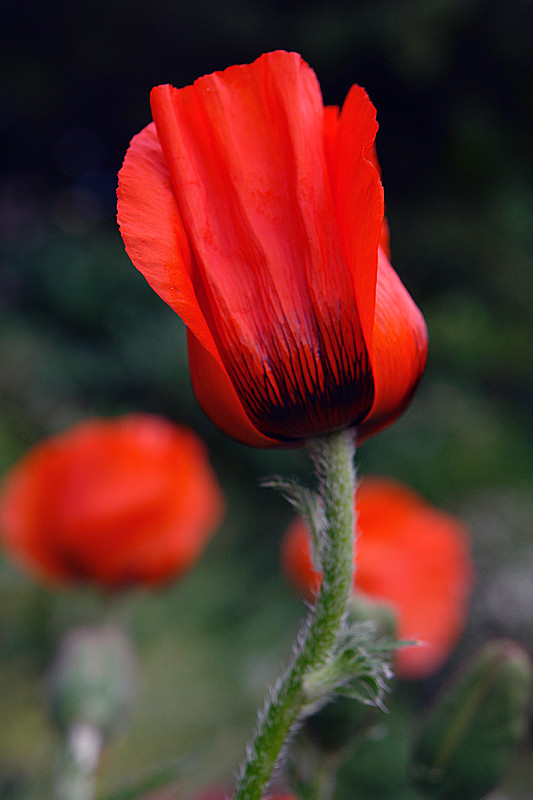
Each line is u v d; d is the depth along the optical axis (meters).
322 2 5.27
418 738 0.51
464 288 5.04
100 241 4.29
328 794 0.51
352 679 0.44
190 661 1.49
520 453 3.81
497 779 0.51
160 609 1.59
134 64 5.49
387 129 5.77
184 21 5.16
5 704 1.32
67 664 0.58
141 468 0.68
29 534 0.67
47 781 0.69
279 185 0.45
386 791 1.02
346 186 0.44
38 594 1.50
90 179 5.85
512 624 2.28
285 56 0.45
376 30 5.19
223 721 1.36
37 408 2.96
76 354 3.38
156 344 3.40
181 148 0.44
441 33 5.34
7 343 3.26
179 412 3.31
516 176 5.62
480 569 2.44
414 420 3.73
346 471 0.45
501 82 5.89
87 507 0.66
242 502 2.72
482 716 0.51
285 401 0.45
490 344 4.45
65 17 5.15
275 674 1.52
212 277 0.45
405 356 0.45
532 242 5.16
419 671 0.70
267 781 0.43
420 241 5.09
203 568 1.92
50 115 5.67
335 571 0.44
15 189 5.40
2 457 2.28
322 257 0.45
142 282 3.73
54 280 3.75
